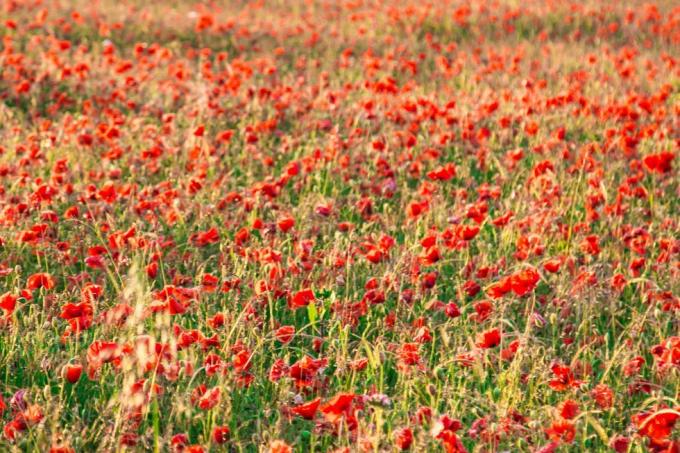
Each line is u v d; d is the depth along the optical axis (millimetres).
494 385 5891
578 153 10406
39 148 9969
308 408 4445
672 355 5328
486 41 19781
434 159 10266
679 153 10734
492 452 4840
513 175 10031
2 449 4754
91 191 8086
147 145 10672
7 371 5645
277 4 25656
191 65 17156
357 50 19094
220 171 9828
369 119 11164
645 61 16016
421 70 16953
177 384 5391
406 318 6648
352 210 8758
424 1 24281
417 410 5023
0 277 7121
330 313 6703
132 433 4824
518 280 5445
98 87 14016
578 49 18125
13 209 7496
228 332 5891
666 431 4625
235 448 5082
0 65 14859
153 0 25516
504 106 12742
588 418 4902
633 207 8984
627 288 7391
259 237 8164
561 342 6504
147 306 5270
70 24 20500
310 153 10586
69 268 7359
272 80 15445
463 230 6848
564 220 8773
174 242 7547
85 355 5684
